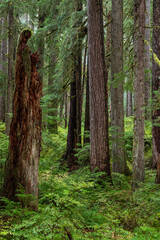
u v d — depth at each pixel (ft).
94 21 22.79
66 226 8.91
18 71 12.10
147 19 37.17
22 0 39.99
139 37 19.98
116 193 15.10
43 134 29.94
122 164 26.45
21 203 11.16
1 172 15.83
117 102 27.14
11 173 11.92
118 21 26.99
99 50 22.84
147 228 8.91
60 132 45.50
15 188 11.72
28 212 9.72
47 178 17.03
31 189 11.80
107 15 35.60
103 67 22.97
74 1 30.25
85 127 32.09
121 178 23.06
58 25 30.94
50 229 8.27
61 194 13.02
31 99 12.03
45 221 8.49
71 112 32.58
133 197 14.01
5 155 19.06
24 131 11.85
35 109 12.18
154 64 26.84
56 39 32.45
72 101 32.89
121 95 27.27
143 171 19.66
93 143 22.62
